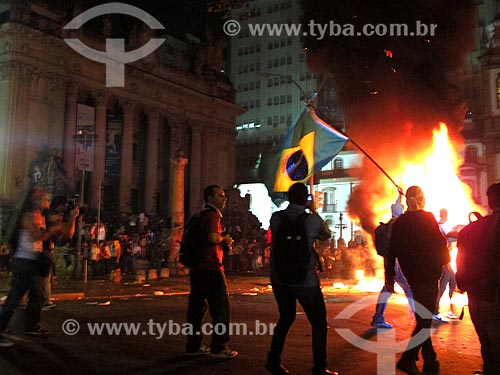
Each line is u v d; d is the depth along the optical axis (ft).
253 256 98.68
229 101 188.55
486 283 13.30
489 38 185.26
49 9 130.11
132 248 84.99
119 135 148.15
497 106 177.47
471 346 21.76
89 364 17.87
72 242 86.28
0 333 20.36
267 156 35.14
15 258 21.12
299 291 16.08
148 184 155.63
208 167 177.17
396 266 25.57
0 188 119.03
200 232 19.29
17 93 122.21
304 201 16.74
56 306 35.68
